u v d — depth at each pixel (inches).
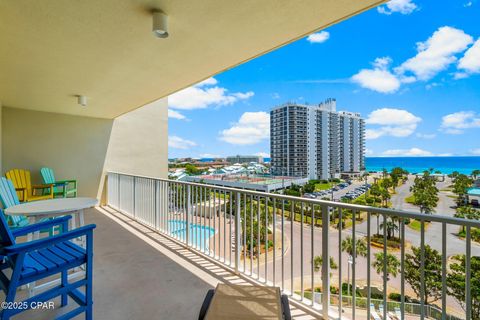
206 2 76.2
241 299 61.9
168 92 168.1
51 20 84.7
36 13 80.7
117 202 236.7
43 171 203.6
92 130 248.5
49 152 225.5
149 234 161.8
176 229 153.2
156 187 172.4
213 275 106.6
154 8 78.7
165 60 118.3
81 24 87.3
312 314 81.7
